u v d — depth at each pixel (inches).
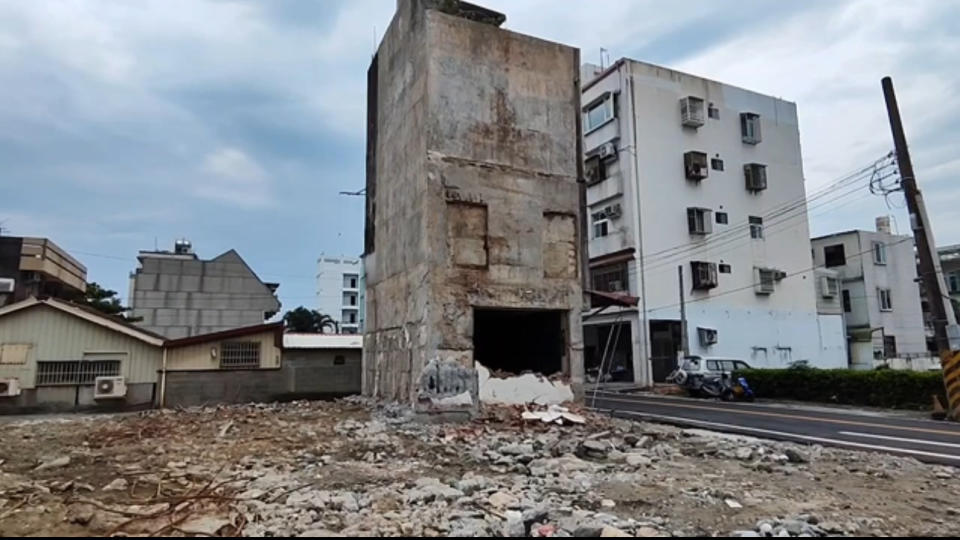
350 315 2815.0
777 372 856.3
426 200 507.2
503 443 384.8
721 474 295.7
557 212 569.9
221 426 470.3
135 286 1311.5
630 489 258.7
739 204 1259.2
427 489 249.8
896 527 207.2
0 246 1097.4
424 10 545.3
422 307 500.1
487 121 546.9
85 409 667.4
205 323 1339.8
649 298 1122.7
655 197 1163.9
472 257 519.5
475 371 496.4
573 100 603.5
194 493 248.7
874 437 457.1
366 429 448.5
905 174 631.2
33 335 662.5
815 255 1552.7
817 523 209.0
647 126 1181.7
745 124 1295.5
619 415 592.4
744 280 1232.2
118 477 283.7
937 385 675.4
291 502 228.4
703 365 933.2
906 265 1526.8
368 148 795.4
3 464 322.3
